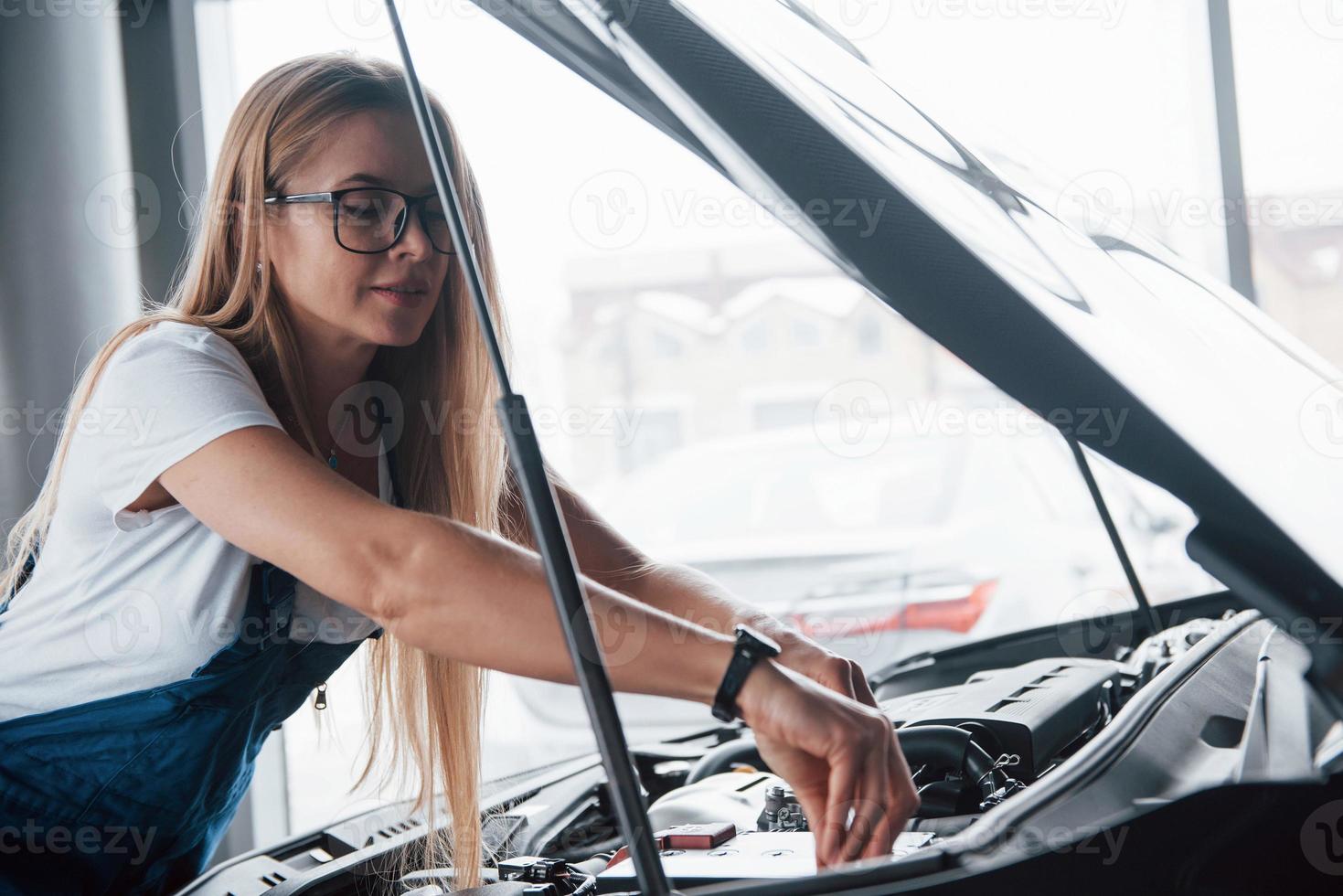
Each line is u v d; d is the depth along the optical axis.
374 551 0.63
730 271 8.91
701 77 0.80
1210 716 0.73
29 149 2.21
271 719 0.98
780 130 0.80
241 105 0.87
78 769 0.87
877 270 0.79
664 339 8.99
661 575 0.95
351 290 0.84
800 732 0.59
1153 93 2.86
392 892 0.91
